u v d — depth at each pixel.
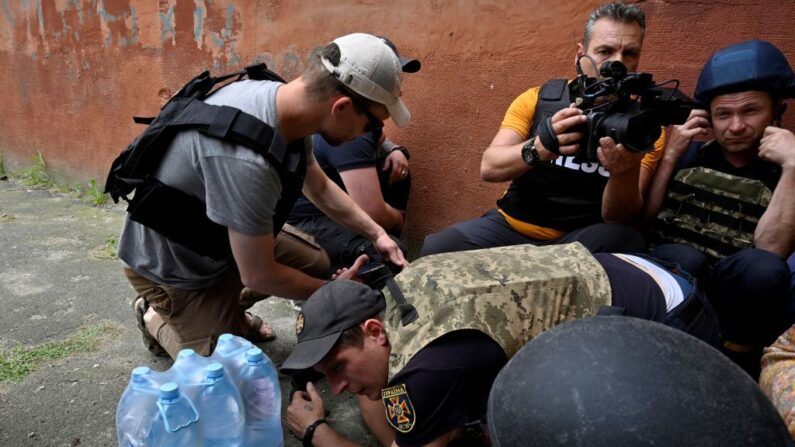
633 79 1.79
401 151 2.97
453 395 1.36
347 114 1.73
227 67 3.92
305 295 1.97
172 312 2.11
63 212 4.62
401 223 2.88
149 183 1.75
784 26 2.12
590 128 1.86
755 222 2.00
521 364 0.99
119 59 4.62
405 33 3.06
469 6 2.81
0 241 3.86
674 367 0.88
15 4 5.32
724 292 1.92
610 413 0.85
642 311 1.54
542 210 2.32
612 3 2.20
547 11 2.59
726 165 2.08
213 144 1.66
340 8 3.27
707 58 2.29
